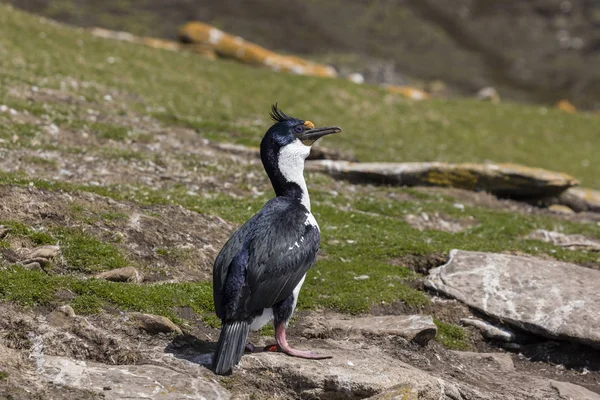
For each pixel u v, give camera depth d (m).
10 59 28.45
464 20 99.12
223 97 33.47
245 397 9.47
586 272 15.23
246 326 9.60
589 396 11.49
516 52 92.06
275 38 83.75
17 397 8.65
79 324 10.38
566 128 41.06
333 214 19.02
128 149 21.66
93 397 8.87
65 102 25.41
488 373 12.11
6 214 13.40
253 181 21.17
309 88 37.88
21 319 10.21
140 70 33.28
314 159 25.22
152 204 15.91
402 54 85.94
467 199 23.95
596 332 12.91
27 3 79.31
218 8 88.88
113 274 12.44
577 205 25.94
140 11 84.12
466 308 14.28
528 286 14.51
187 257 13.91
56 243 12.93
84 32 36.50
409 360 11.73
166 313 11.49
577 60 90.88
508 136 38.12
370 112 36.97
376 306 13.80
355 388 9.85
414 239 17.70
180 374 9.69
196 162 21.70
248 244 9.98
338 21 91.69
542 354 13.40
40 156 18.84
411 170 24.11
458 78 81.06
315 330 12.12
